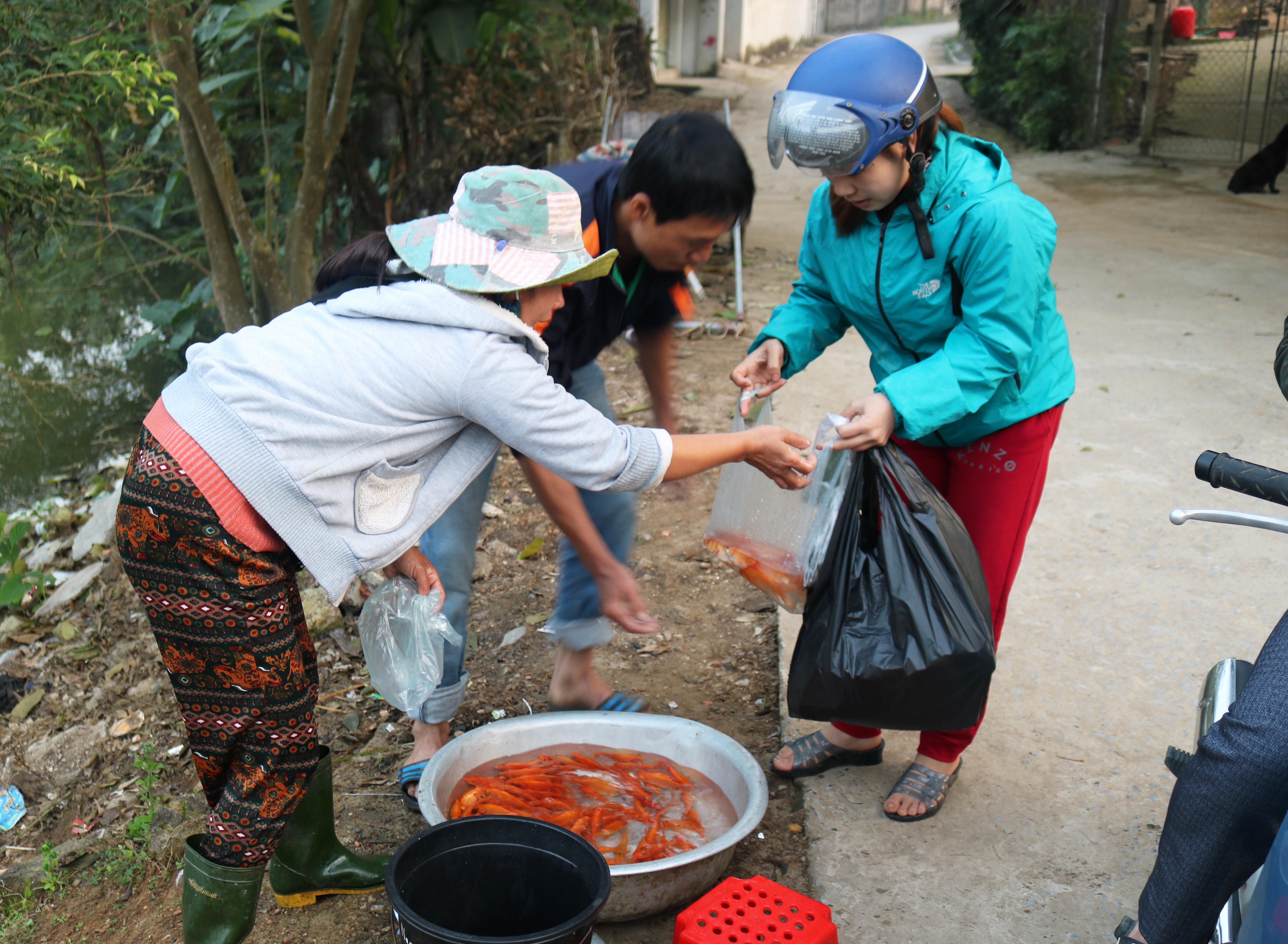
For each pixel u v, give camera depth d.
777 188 12.01
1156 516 4.09
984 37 16.95
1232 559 3.74
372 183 8.23
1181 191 11.25
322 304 1.88
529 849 1.96
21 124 4.20
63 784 3.32
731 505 2.55
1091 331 6.43
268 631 1.85
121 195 5.91
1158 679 3.10
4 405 6.45
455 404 1.82
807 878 2.44
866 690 2.27
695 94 20.05
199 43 6.72
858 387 5.64
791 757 2.79
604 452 1.88
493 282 1.79
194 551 1.77
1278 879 1.38
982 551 2.48
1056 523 4.08
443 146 8.05
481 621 3.79
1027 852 2.47
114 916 2.71
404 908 1.70
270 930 2.40
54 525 5.35
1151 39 13.47
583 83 8.42
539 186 1.87
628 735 2.66
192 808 3.03
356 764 3.05
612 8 10.20
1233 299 6.98
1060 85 14.40
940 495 2.35
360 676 3.51
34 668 3.90
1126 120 14.67
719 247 8.48
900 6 37.50
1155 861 2.30
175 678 1.90
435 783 2.35
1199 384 5.44
